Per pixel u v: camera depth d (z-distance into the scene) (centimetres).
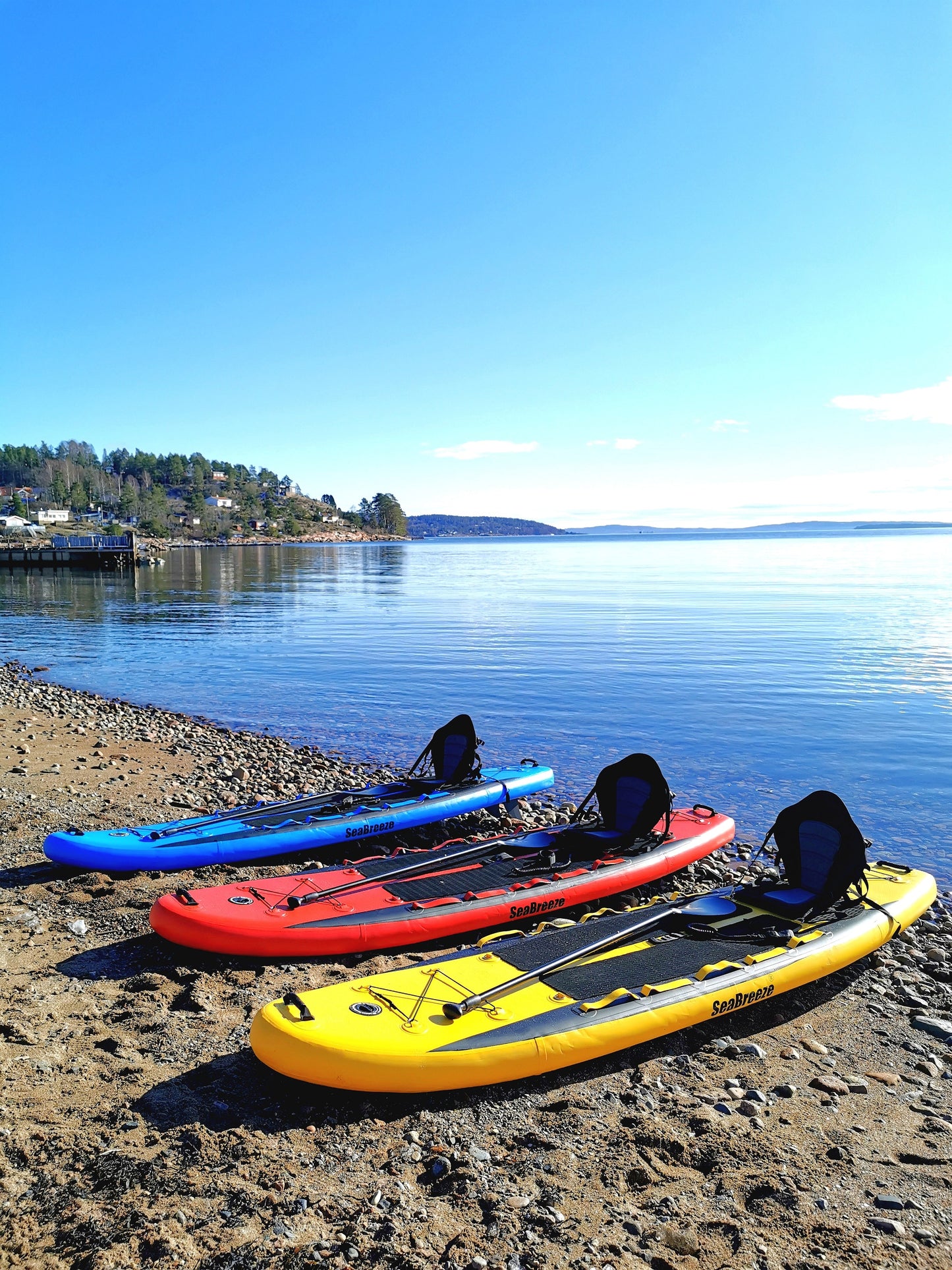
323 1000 322
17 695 1077
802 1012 375
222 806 617
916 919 437
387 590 3144
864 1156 287
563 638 1736
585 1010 326
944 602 2517
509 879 455
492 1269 231
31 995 357
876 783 777
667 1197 265
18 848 516
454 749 614
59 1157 267
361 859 504
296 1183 263
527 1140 286
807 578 3697
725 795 738
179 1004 356
